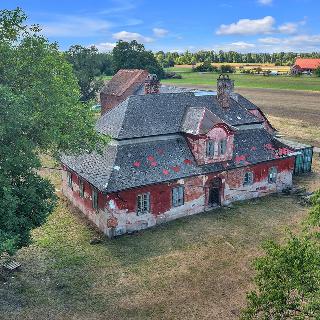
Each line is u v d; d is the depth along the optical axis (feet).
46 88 72.43
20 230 69.36
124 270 84.89
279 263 47.96
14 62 72.33
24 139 66.59
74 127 76.02
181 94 124.77
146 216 102.78
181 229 103.24
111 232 97.96
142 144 108.06
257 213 113.39
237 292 78.02
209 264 87.71
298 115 272.72
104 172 100.83
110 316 70.95
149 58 404.57
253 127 130.11
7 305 72.95
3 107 61.72
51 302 74.18
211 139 110.32
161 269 85.51
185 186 107.96
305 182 139.44
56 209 113.80
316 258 45.57
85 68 297.94
